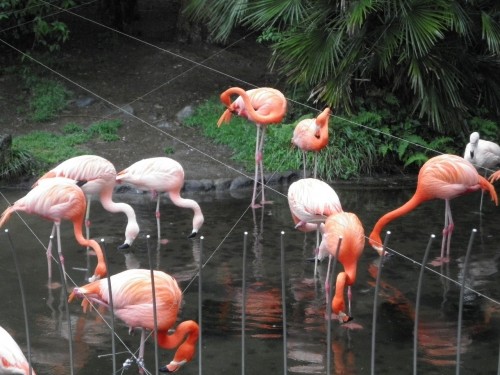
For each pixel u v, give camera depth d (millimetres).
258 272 5785
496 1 8695
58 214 5562
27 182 8031
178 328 4164
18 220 6949
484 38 8508
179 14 11531
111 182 6324
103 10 12211
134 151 8828
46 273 5707
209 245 6375
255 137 9141
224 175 8336
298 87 9664
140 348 4301
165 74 10711
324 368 4328
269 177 8383
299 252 6238
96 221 7000
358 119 8883
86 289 4316
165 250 6234
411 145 8961
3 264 5871
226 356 4465
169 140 9156
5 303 5164
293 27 8695
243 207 7512
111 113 9727
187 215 7238
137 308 4203
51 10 10992
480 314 5094
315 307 5191
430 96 8258
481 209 7414
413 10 7934
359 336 4754
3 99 9969
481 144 7477
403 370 4316
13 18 10844
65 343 4621
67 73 10633
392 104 9148
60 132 9227
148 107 9906
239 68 11070
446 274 5766
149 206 7527
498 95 9227
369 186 8367
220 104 9922
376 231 6121
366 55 8195
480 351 4562
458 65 8891
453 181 6031
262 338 4711
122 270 5758
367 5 7680
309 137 7305
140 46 11477
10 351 3436
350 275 4957
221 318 4992
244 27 12359
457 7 8047
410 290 5465
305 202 5609
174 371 4133
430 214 7293
